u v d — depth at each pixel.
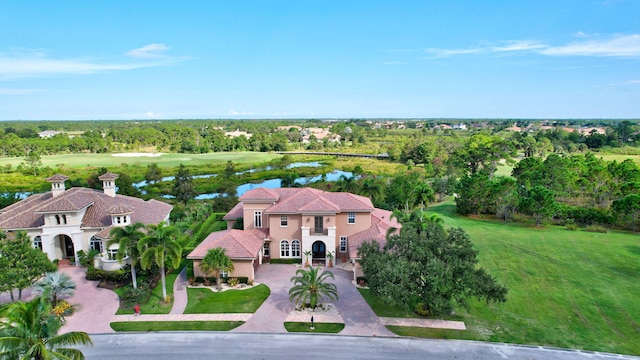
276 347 27.73
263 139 199.50
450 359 26.33
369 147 192.50
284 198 46.47
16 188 86.50
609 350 27.56
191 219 59.97
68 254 44.28
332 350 27.38
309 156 163.00
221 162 141.00
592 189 72.44
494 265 43.22
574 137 171.00
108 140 177.50
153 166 97.56
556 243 50.69
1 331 19.17
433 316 32.16
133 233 34.22
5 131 196.12
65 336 20.06
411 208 63.66
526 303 34.44
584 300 34.94
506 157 105.12
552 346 28.00
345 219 44.06
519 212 66.44
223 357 26.56
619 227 58.66
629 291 36.62
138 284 36.62
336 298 34.06
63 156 149.88
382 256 31.02
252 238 41.69
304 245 42.31
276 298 35.22
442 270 27.45
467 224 61.34
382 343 28.20
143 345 27.92
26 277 31.11
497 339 28.81
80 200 42.91
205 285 37.94
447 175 99.25
